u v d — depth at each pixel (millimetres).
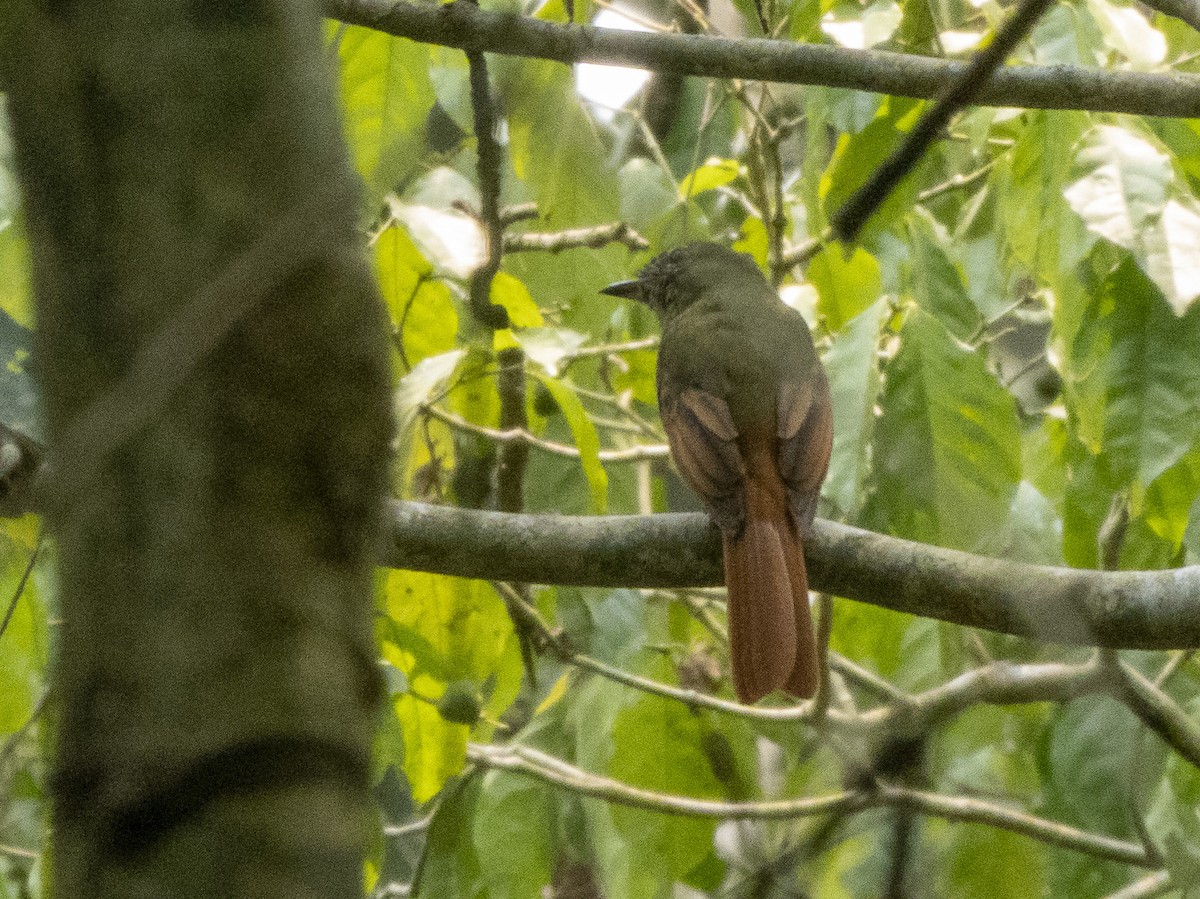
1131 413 7844
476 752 9484
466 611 8836
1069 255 8031
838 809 7832
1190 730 8656
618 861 9844
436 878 9539
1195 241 7281
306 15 1781
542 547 7477
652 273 10086
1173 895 9984
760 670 7562
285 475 1774
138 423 1641
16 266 6844
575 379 10594
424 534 7410
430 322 8852
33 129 1716
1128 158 7457
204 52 1723
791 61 7371
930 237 9672
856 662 10258
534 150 7789
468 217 8766
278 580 1757
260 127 1729
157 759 1685
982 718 10305
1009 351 12430
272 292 1766
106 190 1699
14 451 6117
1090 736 9109
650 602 10648
